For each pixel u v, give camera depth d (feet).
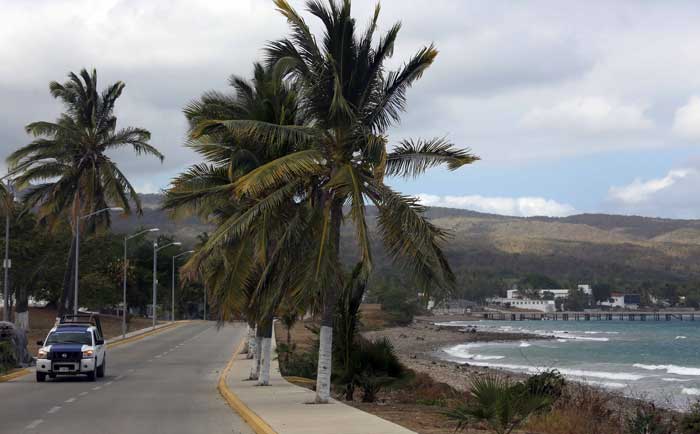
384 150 59.00
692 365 216.95
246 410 60.03
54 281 243.60
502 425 44.09
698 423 54.65
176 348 184.34
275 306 72.64
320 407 61.98
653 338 396.98
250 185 57.72
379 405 73.82
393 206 59.82
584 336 424.05
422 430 51.75
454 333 422.41
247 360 139.13
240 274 69.46
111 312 368.07
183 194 71.26
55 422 56.65
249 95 77.61
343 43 63.26
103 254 270.05
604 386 144.87
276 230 67.05
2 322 115.96
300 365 114.11
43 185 161.99
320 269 60.29
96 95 161.17
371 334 370.94
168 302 405.80
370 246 61.31
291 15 61.67
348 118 62.69
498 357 248.73
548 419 55.11
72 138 157.99
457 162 62.49
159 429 52.70
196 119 75.00
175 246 407.03
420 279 60.13
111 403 71.15
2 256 216.74
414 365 197.57
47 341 99.35
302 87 63.72
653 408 68.64
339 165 63.87
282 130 61.87
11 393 81.51
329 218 62.44
